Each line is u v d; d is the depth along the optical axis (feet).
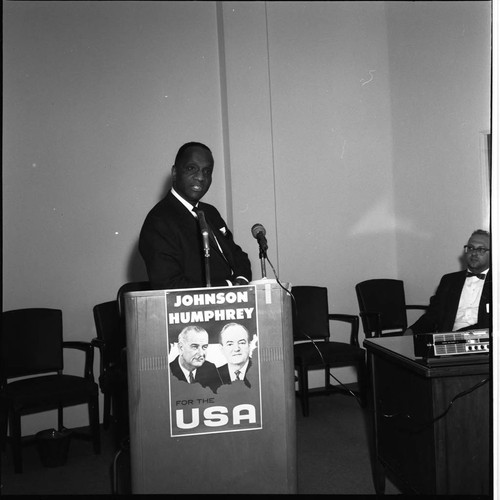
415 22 19.34
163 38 17.93
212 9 18.51
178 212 9.69
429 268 19.19
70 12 16.90
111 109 17.28
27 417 16.22
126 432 15.19
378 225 20.45
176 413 7.54
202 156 9.63
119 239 17.28
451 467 9.00
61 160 16.72
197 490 7.59
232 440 7.64
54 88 16.69
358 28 20.36
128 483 11.69
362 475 12.26
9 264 16.15
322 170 19.81
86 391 14.37
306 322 17.94
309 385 19.60
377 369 11.10
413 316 19.95
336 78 20.07
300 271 19.48
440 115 18.43
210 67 18.48
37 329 15.14
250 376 7.67
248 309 7.67
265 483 7.71
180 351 7.54
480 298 12.66
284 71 19.44
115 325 15.56
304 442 14.53
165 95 17.90
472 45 16.98
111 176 17.22
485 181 16.84
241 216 18.53
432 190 18.93
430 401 9.06
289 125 19.47
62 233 16.70
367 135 20.40
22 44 16.37
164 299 7.52
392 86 20.56
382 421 10.96
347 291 20.06
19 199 16.26
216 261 9.70
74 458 14.32
